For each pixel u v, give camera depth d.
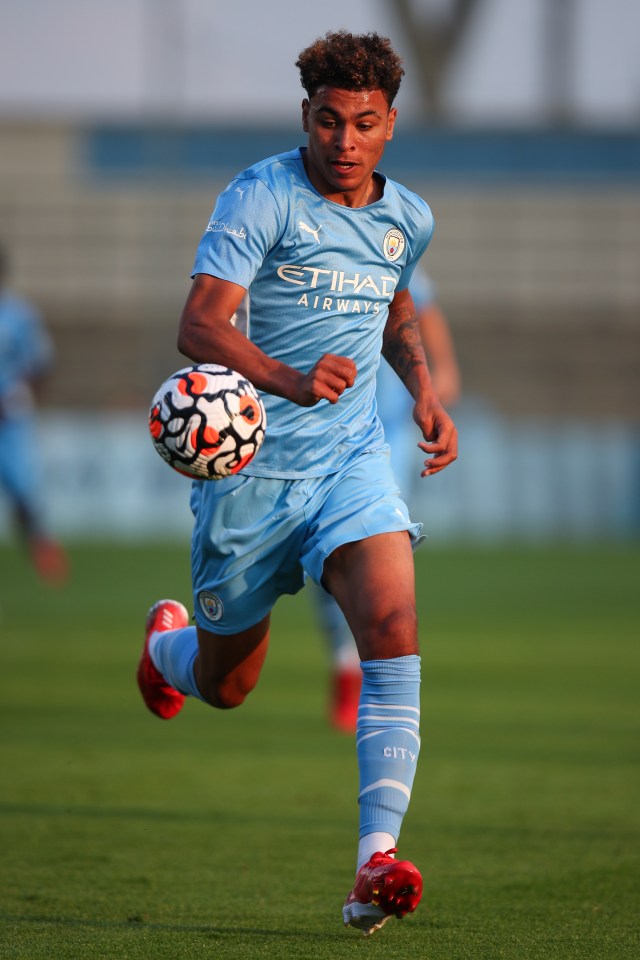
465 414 81.00
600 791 19.59
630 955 11.48
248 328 13.23
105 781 20.19
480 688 30.33
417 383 14.05
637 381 109.88
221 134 120.56
